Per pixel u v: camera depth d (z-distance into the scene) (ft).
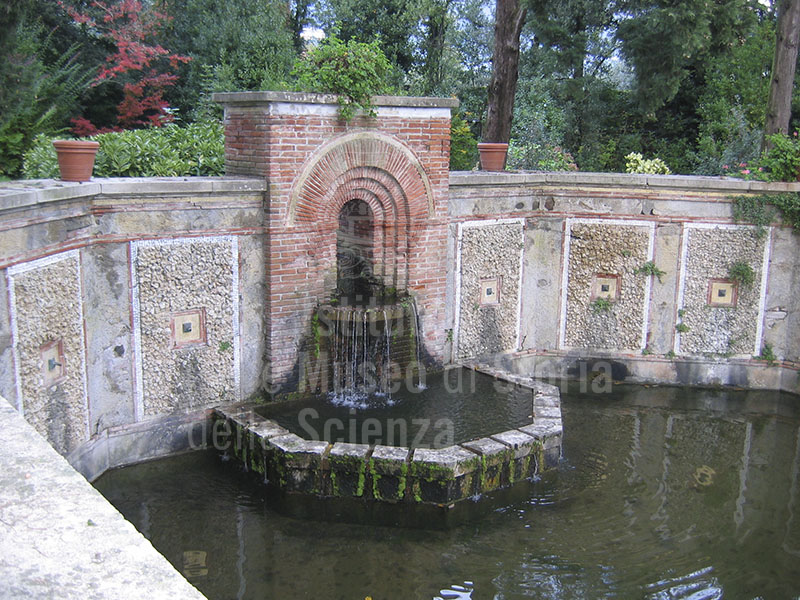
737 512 22.26
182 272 24.04
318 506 21.65
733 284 33.19
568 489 23.24
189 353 24.70
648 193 32.35
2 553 5.83
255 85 56.65
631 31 47.29
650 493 23.29
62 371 20.97
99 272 22.33
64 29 61.16
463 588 18.08
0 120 38.68
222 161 30.96
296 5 76.33
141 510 21.16
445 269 30.01
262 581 18.08
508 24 47.03
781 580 18.88
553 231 33.32
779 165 31.94
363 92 25.44
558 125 63.36
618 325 33.71
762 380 33.68
